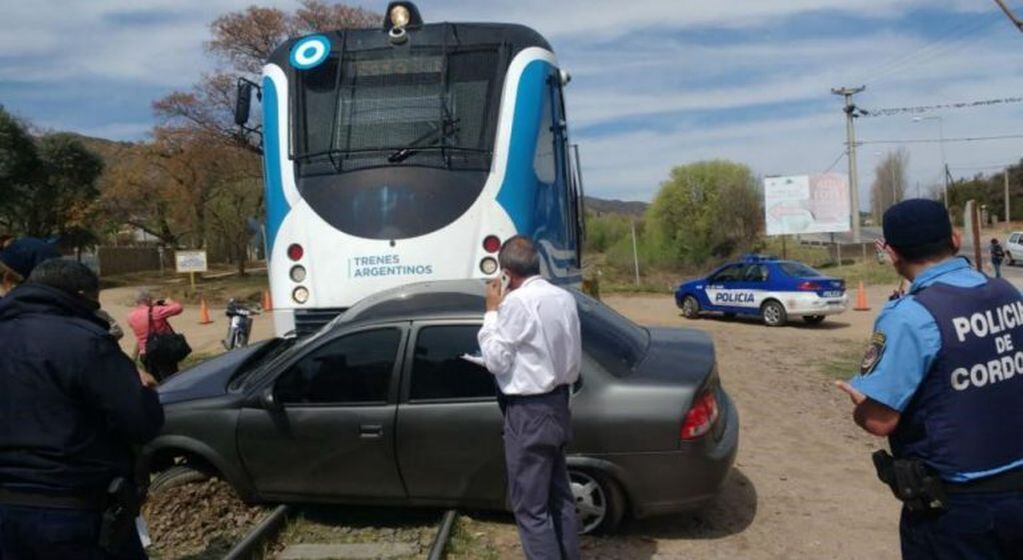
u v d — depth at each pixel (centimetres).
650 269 4347
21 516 303
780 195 4334
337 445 549
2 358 310
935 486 274
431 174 739
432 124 756
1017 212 8900
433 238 726
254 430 560
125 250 5244
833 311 1927
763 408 949
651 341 632
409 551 518
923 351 274
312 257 736
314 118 772
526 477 430
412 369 548
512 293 432
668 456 518
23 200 4216
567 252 845
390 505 556
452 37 793
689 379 533
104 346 314
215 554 519
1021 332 280
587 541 533
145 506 565
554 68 821
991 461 271
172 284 4275
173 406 574
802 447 771
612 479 528
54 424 306
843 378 1160
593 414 521
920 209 292
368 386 551
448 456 539
